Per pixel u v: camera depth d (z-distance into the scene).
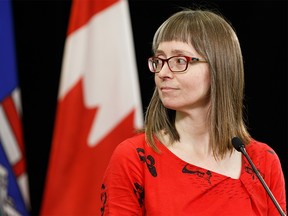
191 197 3.59
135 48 8.87
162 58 3.70
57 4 8.83
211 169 3.76
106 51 7.16
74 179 7.07
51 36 8.84
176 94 3.68
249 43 9.16
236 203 3.66
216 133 3.80
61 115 7.10
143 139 3.77
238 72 3.81
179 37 3.65
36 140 8.84
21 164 7.40
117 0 7.21
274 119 9.29
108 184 3.61
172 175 3.65
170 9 8.78
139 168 3.63
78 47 7.13
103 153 7.10
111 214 3.54
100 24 7.16
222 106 3.77
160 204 3.56
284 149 9.34
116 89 7.15
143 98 8.86
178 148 3.78
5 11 7.35
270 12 9.12
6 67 7.32
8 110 7.33
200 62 3.67
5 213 7.30
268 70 9.22
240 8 9.08
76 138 7.09
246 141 3.98
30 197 8.87
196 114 3.79
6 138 7.34
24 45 8.80
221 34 3.72
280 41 9.17
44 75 8.84
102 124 7.12
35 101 8.84
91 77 7.14
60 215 7.06
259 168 3.91
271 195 3.55
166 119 3.86
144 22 8.86
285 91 9.26
